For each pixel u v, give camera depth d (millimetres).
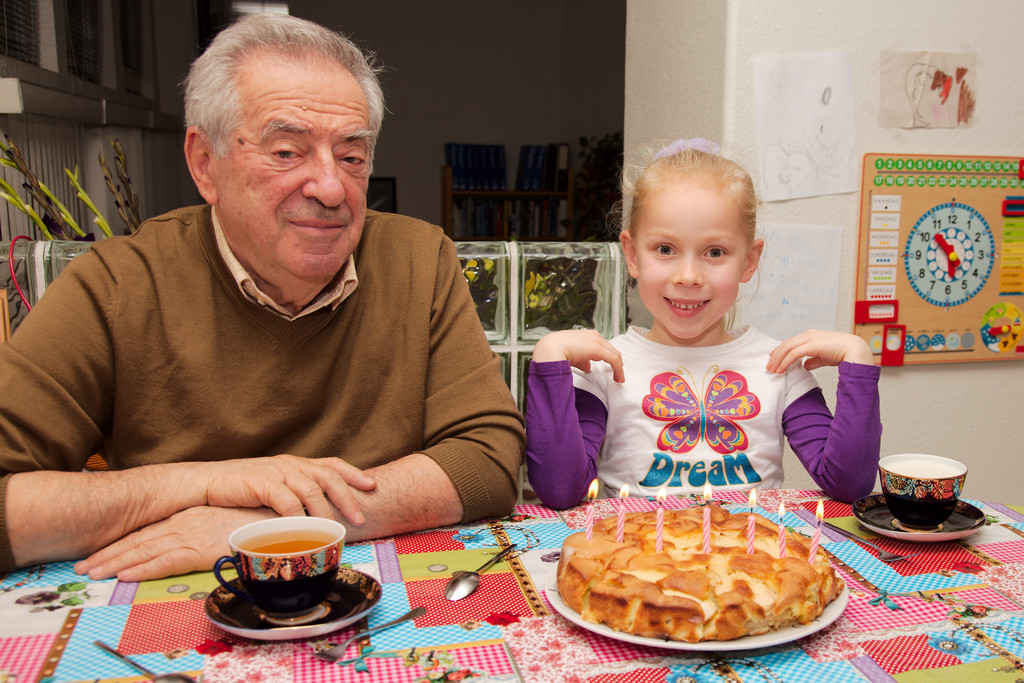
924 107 1775
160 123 5215
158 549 812
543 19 7129
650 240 1231
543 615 717
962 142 1821
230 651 646
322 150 977
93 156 3982
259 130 956
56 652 641
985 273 1873
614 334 1532
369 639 669
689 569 684
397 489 931
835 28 1695
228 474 890
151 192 5031
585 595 692
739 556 708
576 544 751
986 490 1988
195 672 613
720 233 1191
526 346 1497
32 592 763
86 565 814
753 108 1665
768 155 1685
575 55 6879
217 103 964
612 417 1313
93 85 3934
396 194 7023
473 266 1452
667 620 642
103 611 720
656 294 1245
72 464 985
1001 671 622
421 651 650
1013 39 1818
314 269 1013
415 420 1145
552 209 6859
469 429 1070
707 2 1706
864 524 918
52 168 3348
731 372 1302
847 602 713
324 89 967
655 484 1267
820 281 1767
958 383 1916
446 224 6727
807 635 668
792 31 1668
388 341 1140
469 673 616
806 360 1275
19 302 1321
